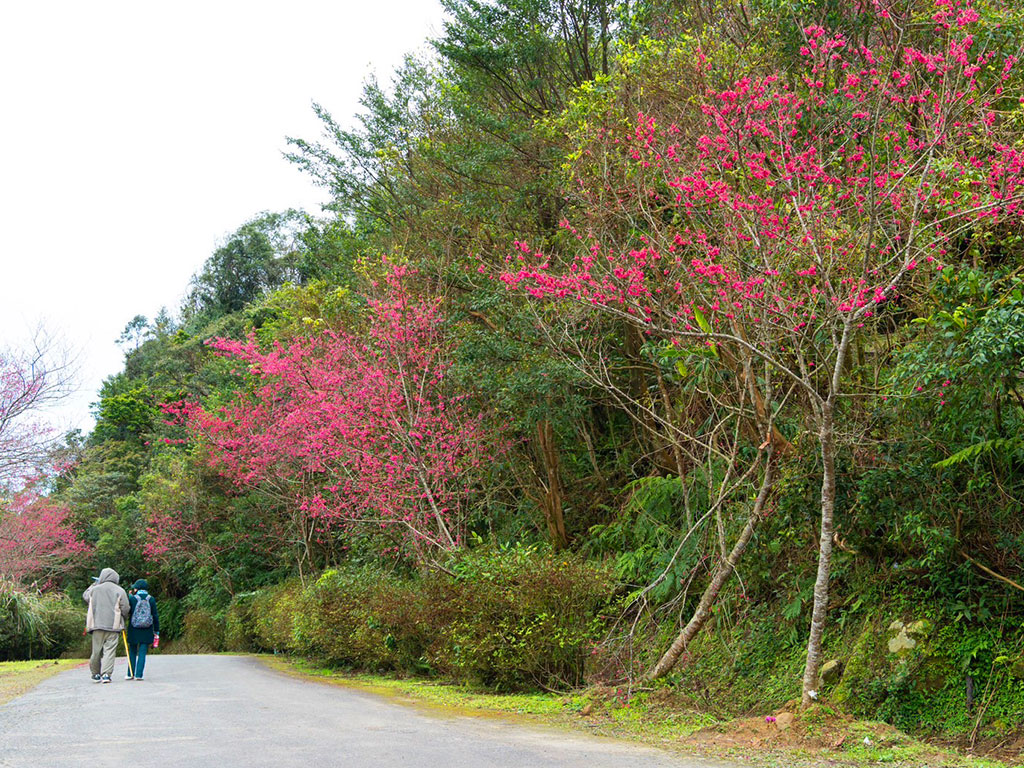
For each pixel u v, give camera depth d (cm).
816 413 802
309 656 1588
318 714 795
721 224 847
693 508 1084
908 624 740
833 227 759
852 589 829
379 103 1753
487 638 948
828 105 827
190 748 595
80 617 2516
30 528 2344
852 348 873
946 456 734
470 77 1429
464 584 1029
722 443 1077
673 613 1005
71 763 535
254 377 2102
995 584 714
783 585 912
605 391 1245
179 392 3488
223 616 2436
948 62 714
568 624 937
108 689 1050
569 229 987
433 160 1478
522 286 946
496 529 1446
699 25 1155
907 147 736
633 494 1182
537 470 1402
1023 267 710
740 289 700
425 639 1158
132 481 3488
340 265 1961
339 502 1541
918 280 819
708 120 841
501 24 1359
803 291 782
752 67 934
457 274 1388
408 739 644
